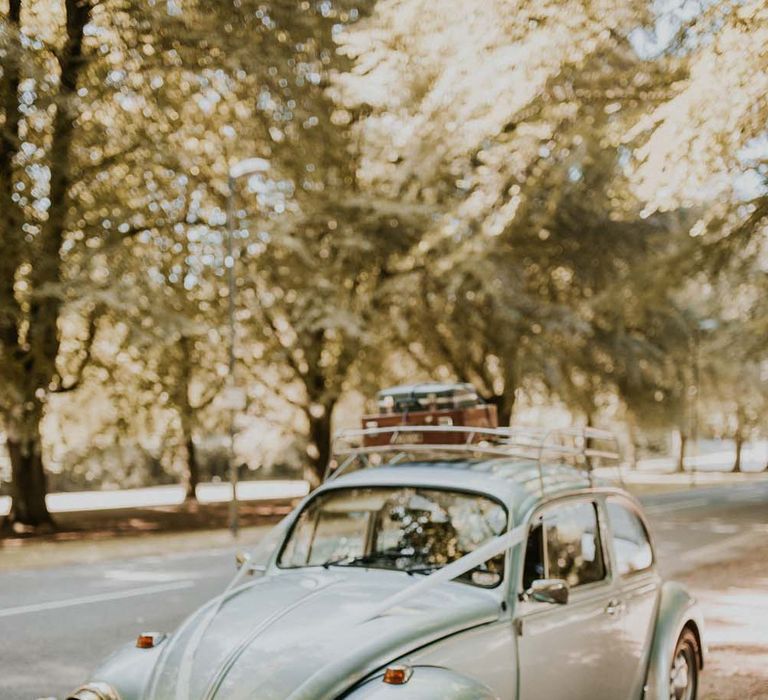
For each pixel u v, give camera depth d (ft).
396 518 15.61
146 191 71.82
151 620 31.73
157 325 65.16
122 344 66.90
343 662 11.81
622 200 52.70
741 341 102.58
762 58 30.22
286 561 16.28
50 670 24.79
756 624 27.91
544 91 38.24
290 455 160.35
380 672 11.87
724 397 148.25
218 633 13.00
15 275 66.49
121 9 63.93
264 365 91.76
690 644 18.78
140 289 66.03
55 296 63.26
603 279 86.22
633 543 17.94
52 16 72.18
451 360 93.71
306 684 11.52
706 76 31.17
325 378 91.91
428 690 11.30
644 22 34.19
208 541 61.82
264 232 74.23
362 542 15.75
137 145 67.67
